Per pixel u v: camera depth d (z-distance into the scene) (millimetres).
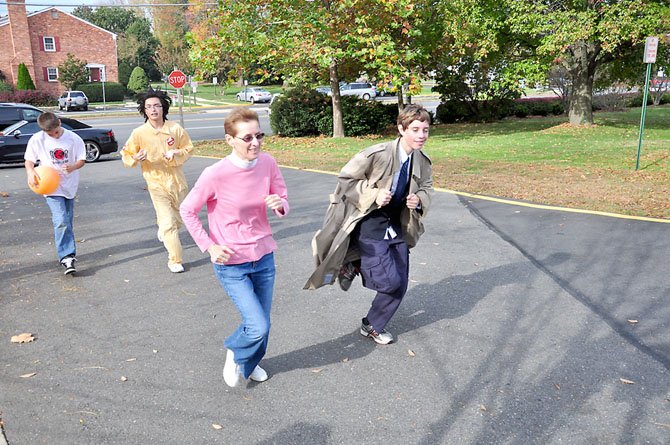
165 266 6336
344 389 3695
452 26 20938
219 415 3408
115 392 3668
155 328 4668
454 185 10773
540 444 3102
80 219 8734
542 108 30812
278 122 21859
